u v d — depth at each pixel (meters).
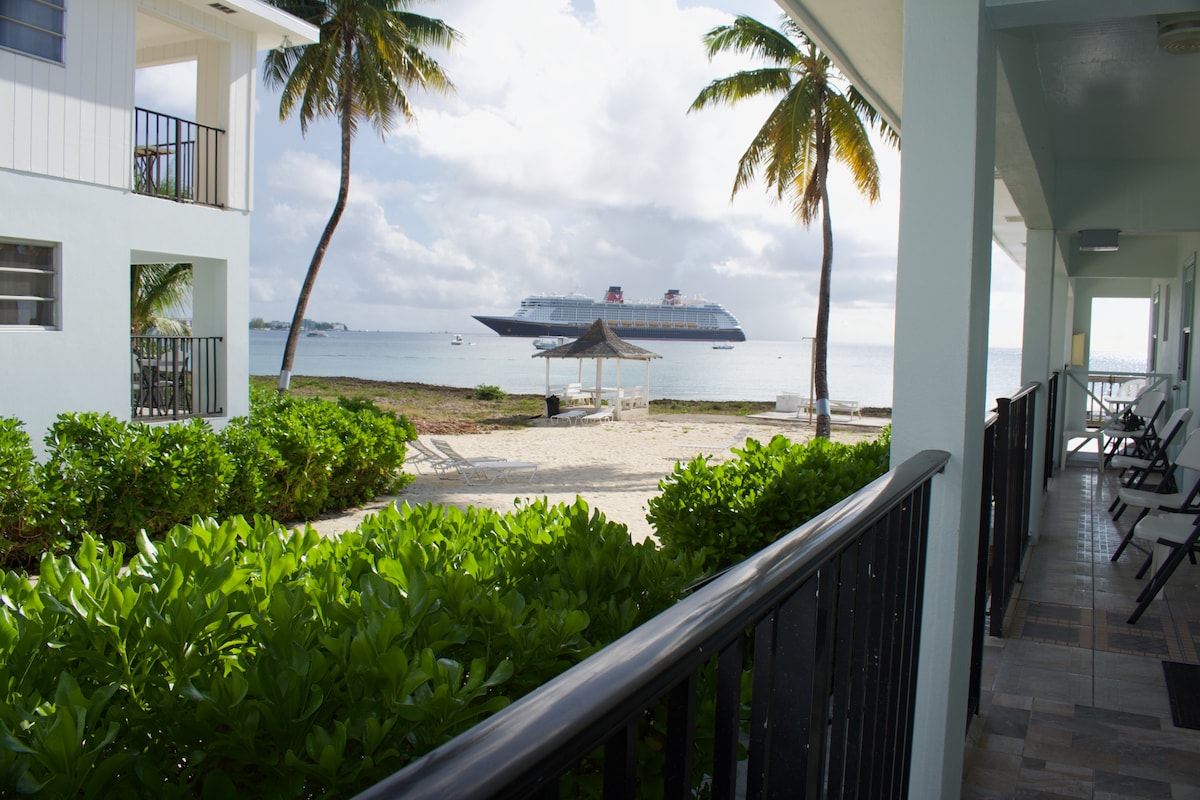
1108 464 10.36
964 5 2.31
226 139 10.87
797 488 4.40
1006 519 4.62
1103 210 6.32
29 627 1.75
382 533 2.87
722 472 4.76
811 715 1.31
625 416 26.73
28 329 8.74
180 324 19.75
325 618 1.99
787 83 18.77
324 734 1.49
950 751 2.54
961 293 2.34
